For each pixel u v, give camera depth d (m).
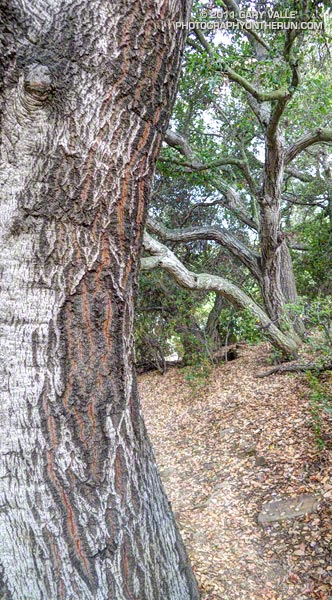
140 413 2.08
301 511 3.41
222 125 9.04
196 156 7.82
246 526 3.49
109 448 1.85
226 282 7.85
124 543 1.85
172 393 8.52
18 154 1.63
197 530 3.61
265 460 4.37
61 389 1.75
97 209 1.73
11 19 1.52
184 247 11.32
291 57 5.07
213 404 6.91
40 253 1.68
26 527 1.69
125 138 1.73
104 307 1.82
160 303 10.47
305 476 3.83
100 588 1.77
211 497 4.11
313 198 11.19
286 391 6.07
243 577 2.89
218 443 5.36
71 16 1.58
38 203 1.65
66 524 1.74
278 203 7.45
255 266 8.56
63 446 1.75
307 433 4.49
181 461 5.29
